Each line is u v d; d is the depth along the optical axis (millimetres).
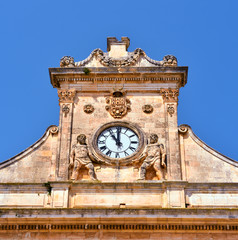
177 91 36094
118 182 32562
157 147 33906
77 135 34812
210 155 34188
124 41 38156
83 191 32469
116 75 36531
